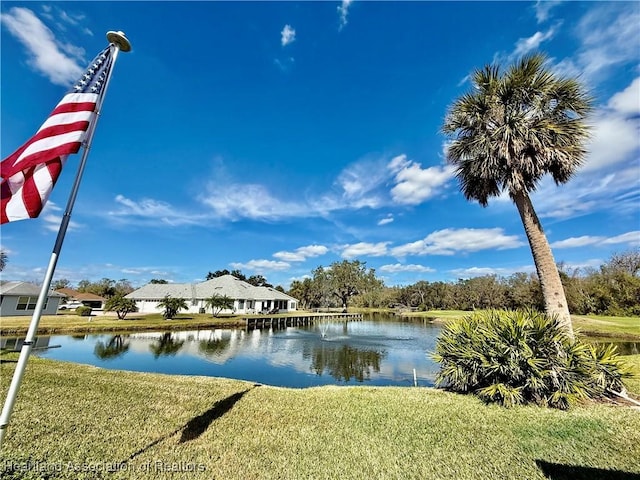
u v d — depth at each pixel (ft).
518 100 23.54
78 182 10.30
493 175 24.59
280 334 76.54
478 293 165.17
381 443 12.69
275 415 15.88
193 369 37.45
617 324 76.33
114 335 64.34
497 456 11.59
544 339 18.03
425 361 44.70
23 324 65.72
